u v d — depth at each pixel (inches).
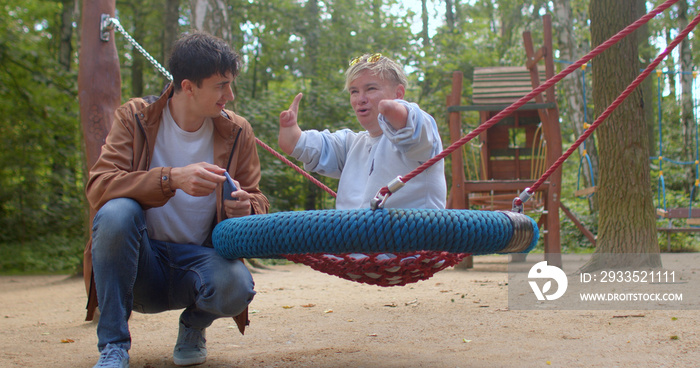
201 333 116.3
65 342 145.2
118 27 163.6
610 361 107.3
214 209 111.0
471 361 111.5
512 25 809.5
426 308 184.7
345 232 81.3
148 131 105.7
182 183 94.2
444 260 98.4
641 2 537.6
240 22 661.9
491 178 438.6
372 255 94.5
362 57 114.3
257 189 116.0
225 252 96.9
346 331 150.5
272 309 192.9
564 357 111.8
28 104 523.8
